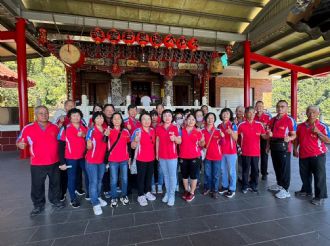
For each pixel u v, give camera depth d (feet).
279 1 17.17
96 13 18.70
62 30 22.21
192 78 34.04
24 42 18.63
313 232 8.20
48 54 26.07
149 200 11.31
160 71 29.25
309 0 6.44
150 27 19.62
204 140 11.51
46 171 9.84
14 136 25.08
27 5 17.85
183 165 11.27
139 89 32.35
